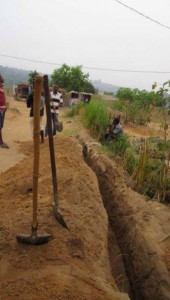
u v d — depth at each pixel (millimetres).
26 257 3646
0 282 3293
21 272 3438
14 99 41406
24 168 6945
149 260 5109
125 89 25641
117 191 7109
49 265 3562
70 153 8070
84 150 10391
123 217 6402
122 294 3457
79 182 5742
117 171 7797
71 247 3949
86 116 14914
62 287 3166
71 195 5238
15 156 9320
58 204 4359
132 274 5285
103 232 4840
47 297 3023
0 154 9297
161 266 4871
